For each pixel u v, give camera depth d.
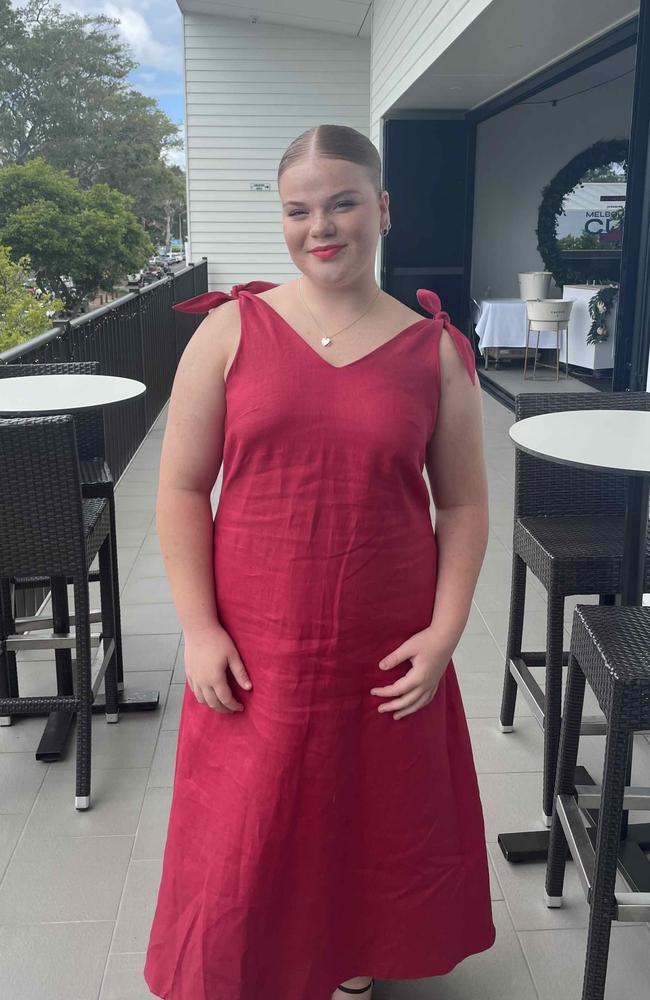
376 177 1.25
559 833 1.89
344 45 12.43
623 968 1.79
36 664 3.11
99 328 5.16
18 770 2.48
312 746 1.35
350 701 1.36
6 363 3.12
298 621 1.32
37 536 2.19
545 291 9.10
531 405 2.55
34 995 1.71
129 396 2.43
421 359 1.29
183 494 1.37
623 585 2.07
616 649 1.55
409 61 8.02
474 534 1.42
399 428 1.25
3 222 24.95
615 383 3.57
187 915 1.43
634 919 1.51
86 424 2.90
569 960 1.81
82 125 46.34
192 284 10.91
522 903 1.97
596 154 10.26
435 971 1.52
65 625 2.68
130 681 2.97
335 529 1.28
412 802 1.44
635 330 3.42
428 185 9.78
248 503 1.31
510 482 5.52
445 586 1.41
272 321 1.27
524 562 2.51
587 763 2.47
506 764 2.49
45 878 2.03
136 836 2.18
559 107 10.38
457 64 6.91
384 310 1.31
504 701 2.62
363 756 1.40
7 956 1.80
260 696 1.36
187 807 1.46
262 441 1.26
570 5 5.07
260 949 1.40
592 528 2.43
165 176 48.59
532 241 10.75
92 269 25.20
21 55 45.12
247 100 12.59
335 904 1.45
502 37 5.95
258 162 12.80
